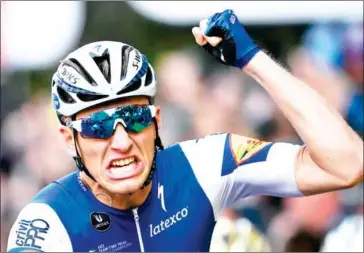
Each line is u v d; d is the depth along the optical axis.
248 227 12.04
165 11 18.31
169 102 19.16
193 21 18.14
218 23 7.14
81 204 7.51
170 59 19.70
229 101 17.80
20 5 20.33
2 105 20.53
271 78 7.07
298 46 18.58
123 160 7.11
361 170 6.89
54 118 19.64
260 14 17.69
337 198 13.43
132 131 7.09
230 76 18.67
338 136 6.85
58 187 7.59
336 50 17.25
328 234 12.91
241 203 13.10
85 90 7.04
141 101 7.22
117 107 7.09
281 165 7.38
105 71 7.07
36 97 20.62
